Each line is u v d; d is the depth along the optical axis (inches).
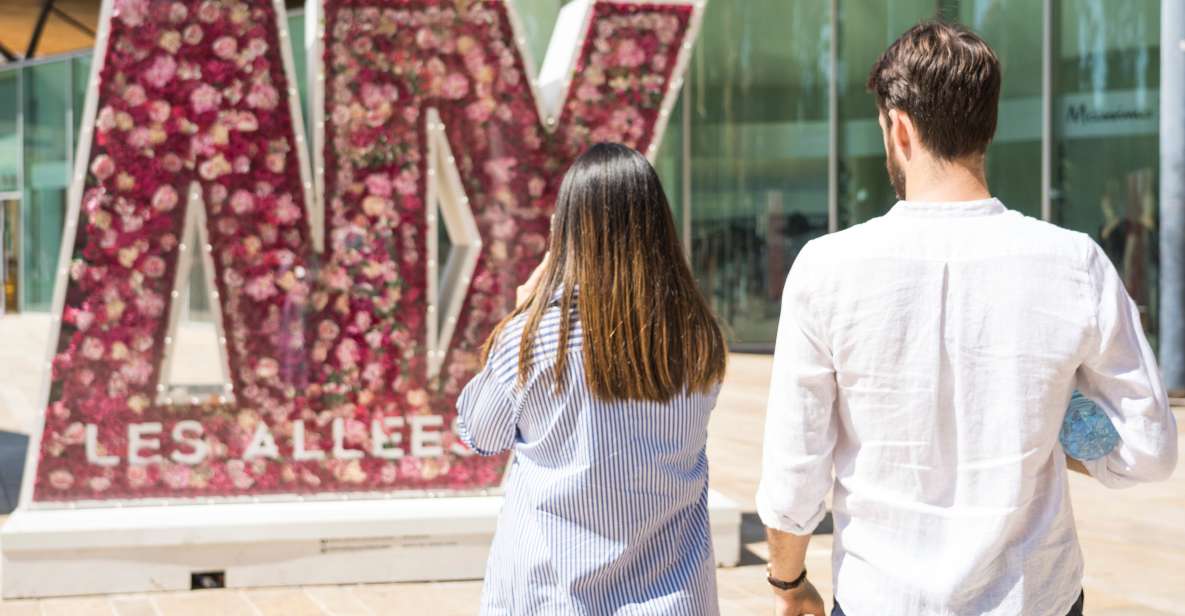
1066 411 66.5
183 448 211.9
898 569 65.5
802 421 68.2
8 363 608.7
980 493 64.5
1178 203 439.2
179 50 207.3
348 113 213.6
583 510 76.2
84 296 207.5
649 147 223.1
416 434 219.8
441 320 226.8
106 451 209.3
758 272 624.1
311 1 216.4
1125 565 217.6
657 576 77.2
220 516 203.5
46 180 924.6
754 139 620.7
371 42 213.5
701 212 633.0
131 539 196.2
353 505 212.2
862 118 593.0
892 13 581.9
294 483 215.6
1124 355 64.1
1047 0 510.9
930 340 65.1
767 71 616.1
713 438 364.2
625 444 76.5
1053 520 65.1
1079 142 510.6
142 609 187.9
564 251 79.4
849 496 67.9
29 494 206.8
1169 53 436.5
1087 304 64.1
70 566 194.7
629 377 76.0
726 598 195.0
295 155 212.4
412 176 217.0
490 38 217.5
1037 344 64.1
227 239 211.2
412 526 206.4
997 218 66.2
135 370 209.6
